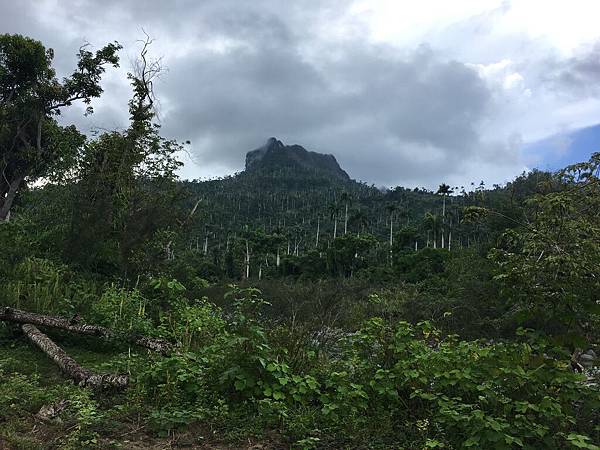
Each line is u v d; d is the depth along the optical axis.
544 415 4.14
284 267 56.34
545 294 4.52
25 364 6.87
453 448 4.23
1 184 25.70
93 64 25.47
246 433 4.53
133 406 4.98
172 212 15.21
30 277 10.97
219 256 66.69
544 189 5.25
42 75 25.39
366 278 38.50
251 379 5.07
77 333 8.50
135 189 14.89
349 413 4.80
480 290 9.93
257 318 6.31
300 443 4.29
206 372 5.34
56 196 15.16
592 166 5.00
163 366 5.46
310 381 5.04
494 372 4.43
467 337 8.74
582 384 4.47
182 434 4.50
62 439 4.18
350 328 7.41
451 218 62.66
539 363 4.43
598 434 4.23
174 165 15.83
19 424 4.43
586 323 4.70
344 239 52.62
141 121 15.84
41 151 25.19
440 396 4.69
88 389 5.43
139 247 14.20
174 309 9.62
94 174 15.07
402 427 4.68
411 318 11.46
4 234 12.95
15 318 8.48
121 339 8.34
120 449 4.11
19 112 25.06
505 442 3.91
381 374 5.01
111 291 10.36
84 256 13.60
